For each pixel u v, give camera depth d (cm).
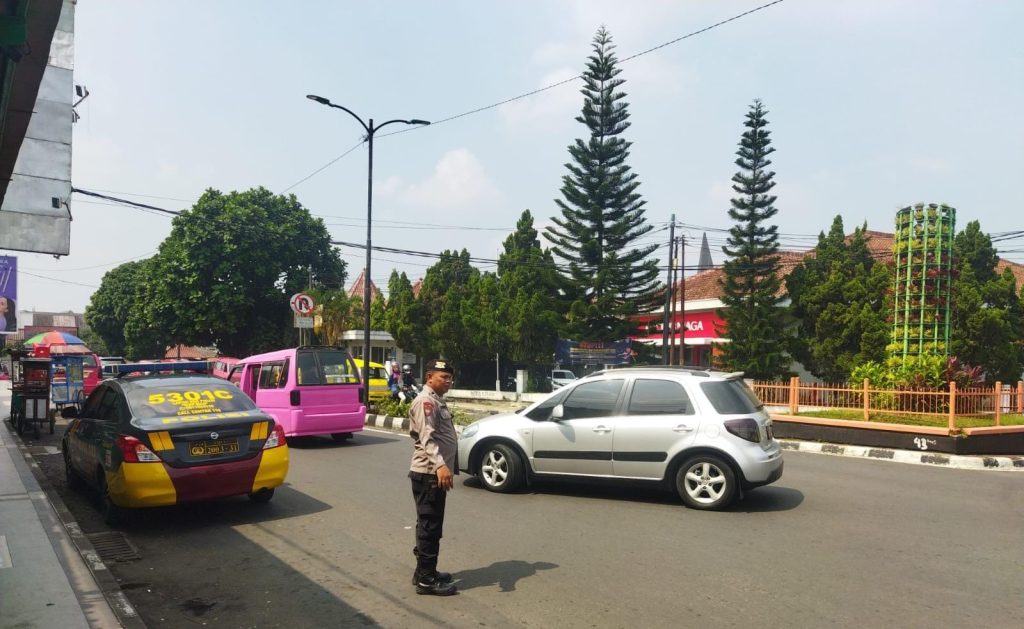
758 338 2686
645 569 559
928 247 1644
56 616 461
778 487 908
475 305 3397
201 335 3709
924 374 1414
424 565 509
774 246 2855
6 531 671
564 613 469
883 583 525
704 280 3747
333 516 752
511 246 3969
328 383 1325
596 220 3145
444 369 536
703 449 764
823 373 2536
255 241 3553
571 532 674
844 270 2516
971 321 2112
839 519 727
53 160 1357
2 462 1099
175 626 460
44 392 1476
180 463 694
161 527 711
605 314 3116
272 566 584
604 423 812
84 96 1398
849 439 1323
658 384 809
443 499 518
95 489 830
